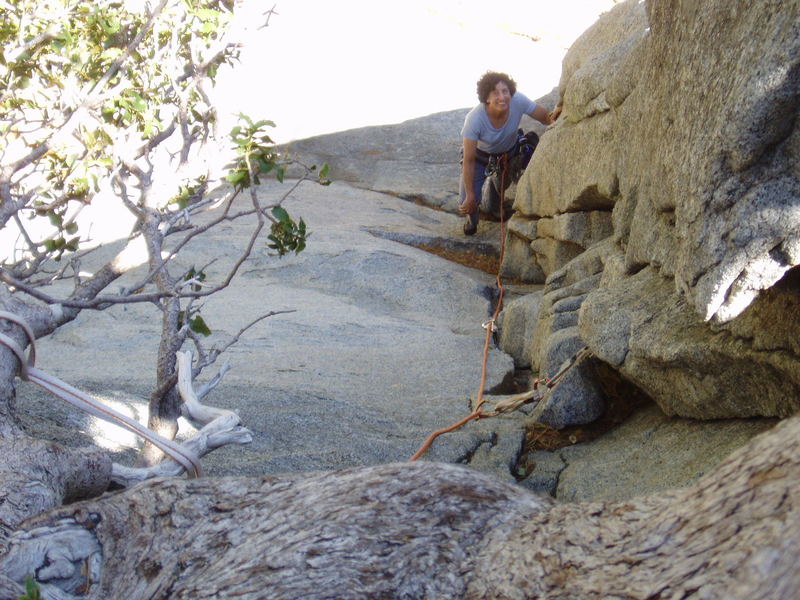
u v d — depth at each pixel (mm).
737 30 3240
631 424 4980
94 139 3482
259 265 8703
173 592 2059
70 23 3789
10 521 2607
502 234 9500
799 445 1547
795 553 1328
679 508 1688
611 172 6617
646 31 5992
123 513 2449
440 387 6027
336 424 5090
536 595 1681
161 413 3742
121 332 6770
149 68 4047
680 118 3777
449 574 1846
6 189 3420
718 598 1370
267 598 1827
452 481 2123
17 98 3865
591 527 1812
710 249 3266
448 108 14031
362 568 1863
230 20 3936
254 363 6184
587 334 4836
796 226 3023
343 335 7066
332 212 10648
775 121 2979
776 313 3580
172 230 3826
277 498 2258
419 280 8633
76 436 4281
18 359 3078
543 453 4961
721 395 4047
